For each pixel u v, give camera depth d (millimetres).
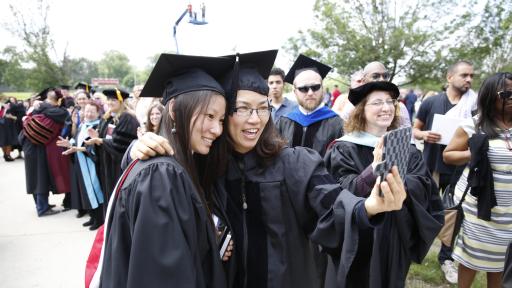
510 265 1812
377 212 1268
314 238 1469
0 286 3367
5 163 10000
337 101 5137
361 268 1849
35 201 5566
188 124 1235
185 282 1030
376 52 11742
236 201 1491
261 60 1479
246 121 1373
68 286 3371
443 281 3180
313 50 12594
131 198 1098
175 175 1141
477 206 2367
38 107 5426
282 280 1417
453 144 2709
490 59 14469
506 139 2260
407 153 1238
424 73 11781
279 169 1493
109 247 1172
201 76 1298
